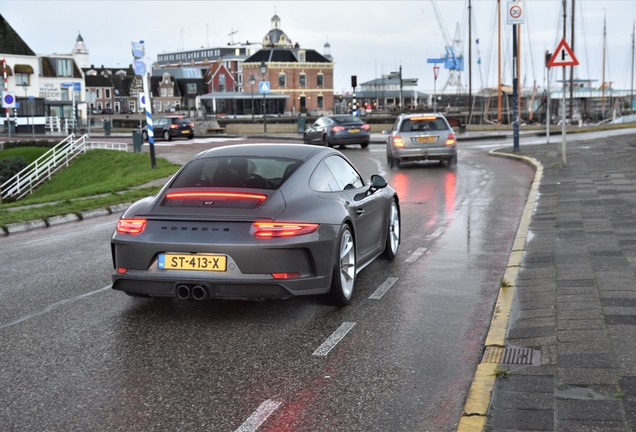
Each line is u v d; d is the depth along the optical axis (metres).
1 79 72.94
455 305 6.30
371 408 4.07
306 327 5.72
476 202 13.15
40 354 5.13
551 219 10.02
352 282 6.50
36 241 10.67
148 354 5.09
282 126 55.38
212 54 195.12
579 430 3.54
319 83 115.44
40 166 37.62
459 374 4.60
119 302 6.61
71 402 4.23
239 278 5.50
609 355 4.56
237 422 3.91
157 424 3.90
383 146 34.06
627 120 80.69
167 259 5.65
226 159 6.52
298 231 5.60
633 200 11.29
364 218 7.03
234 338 5.45
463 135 39.38
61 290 7.15
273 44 120.75
